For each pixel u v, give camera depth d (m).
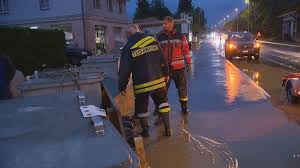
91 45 30.27
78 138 1.99
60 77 5.09
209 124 6.56
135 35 5.59
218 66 16.75
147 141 5.68
